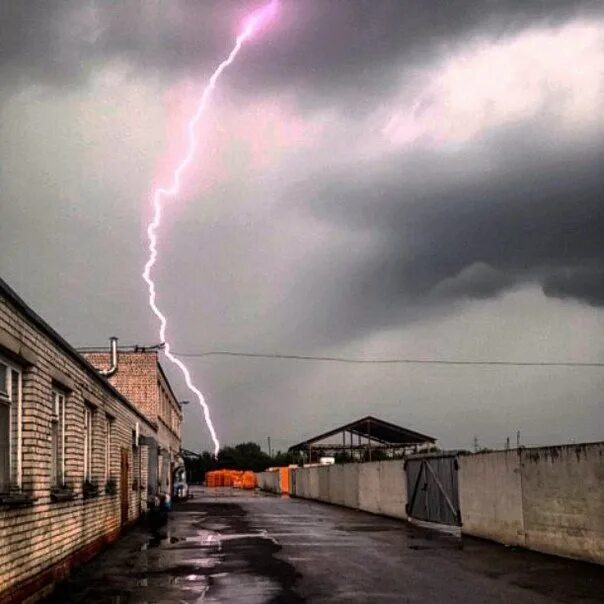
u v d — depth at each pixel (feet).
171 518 107.45
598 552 52.75
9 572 36.94
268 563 55.77
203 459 405.80
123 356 146.51
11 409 40.42
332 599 40.70
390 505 107.96
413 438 183.62
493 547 65.67
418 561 56.34
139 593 43.57
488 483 71.41
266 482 265.75
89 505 60.03
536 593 41.98
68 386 52.24
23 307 38.70
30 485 41.50
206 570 52.44
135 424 97.55
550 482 59.36
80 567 54.44
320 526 91.56
